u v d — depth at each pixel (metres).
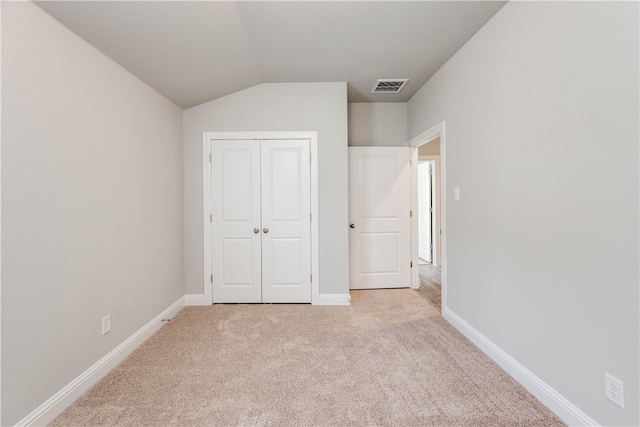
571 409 1.45
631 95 1.17
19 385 1.39
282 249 3.26
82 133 1.78
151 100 2.58
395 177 3.77
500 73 1.96
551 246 1.56
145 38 1.98
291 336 2.47
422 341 2.37
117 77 2.12
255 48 2.44
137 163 2.36
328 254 3.22
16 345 1.38
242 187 3.23
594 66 1.31
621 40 1.20
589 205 1.35
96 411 1.60
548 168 1.57
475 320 2.30
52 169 1.57
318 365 2.03
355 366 2.01
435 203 5.26
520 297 1.80
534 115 1.67
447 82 2.70
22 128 1.41
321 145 3.19
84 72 1.81
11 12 1.37
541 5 1.60
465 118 2.40
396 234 3.79
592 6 1.32
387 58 2.64
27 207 1.43
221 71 2.68
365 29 2.19
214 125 3.19
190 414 1.58
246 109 3.18
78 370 1.73
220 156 3.21
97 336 1.89
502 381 1.83
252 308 3.12
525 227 1.75
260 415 1.57
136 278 2.33
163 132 2.79
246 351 2.23
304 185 3.22
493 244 2.06
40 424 1.48
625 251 1.20
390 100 3.78
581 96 1.38
